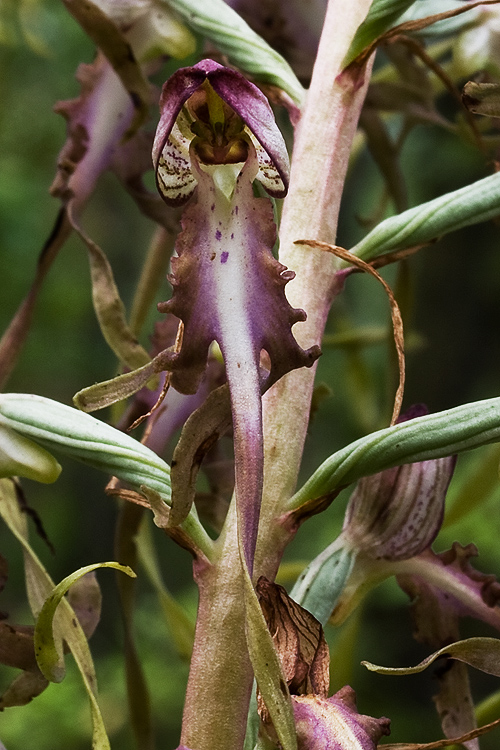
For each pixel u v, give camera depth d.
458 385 1.15
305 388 0.26
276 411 0.26
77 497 1.44
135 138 0.31
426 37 0.28
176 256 0.25
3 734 1.00
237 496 0.24
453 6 0.28
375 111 0.34
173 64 0.55
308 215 0.26
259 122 0.25
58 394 1.34
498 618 0.29
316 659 0.25
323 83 0.27
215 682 0.25
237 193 0.25
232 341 0.24
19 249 1.24
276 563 0.25
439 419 0.25
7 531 1.35
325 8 0.33
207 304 0.24
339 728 0.24
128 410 0.31
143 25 0.30
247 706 0.25
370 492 0.28
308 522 1.12
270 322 0.24
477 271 1.13
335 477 0.25
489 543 0.89
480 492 0.34
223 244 0.25
